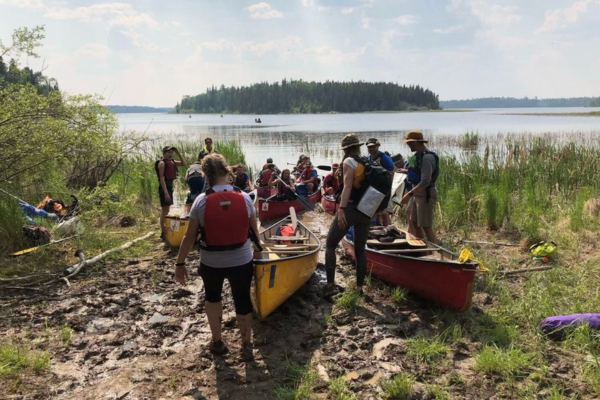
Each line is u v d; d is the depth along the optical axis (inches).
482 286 236.8
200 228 157.6
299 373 157.8
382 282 244.8
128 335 187.2
